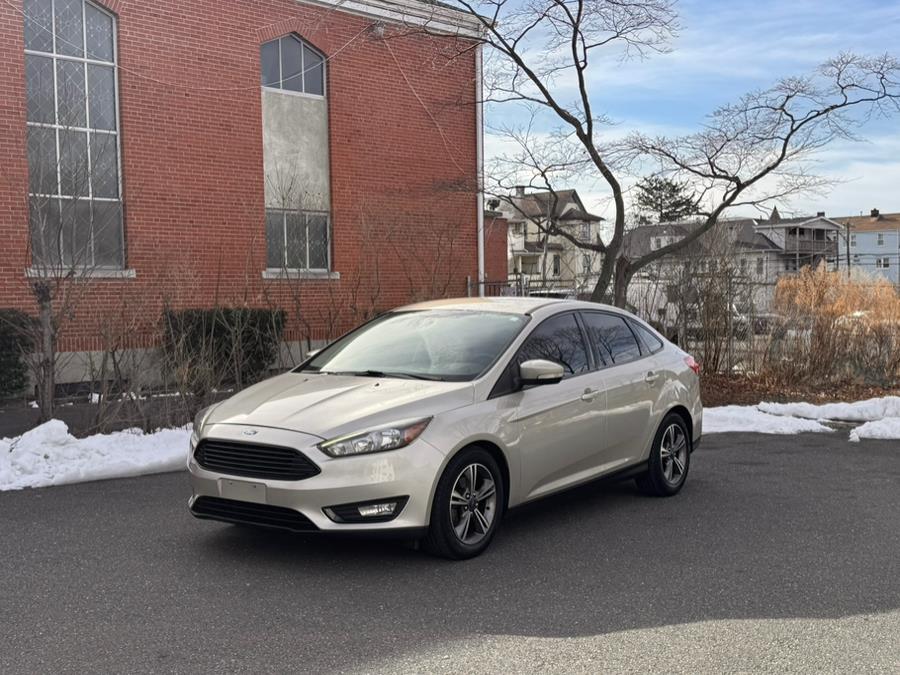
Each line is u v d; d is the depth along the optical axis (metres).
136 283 12.75
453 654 3.90
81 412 10.25
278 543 5.66
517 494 5.66
